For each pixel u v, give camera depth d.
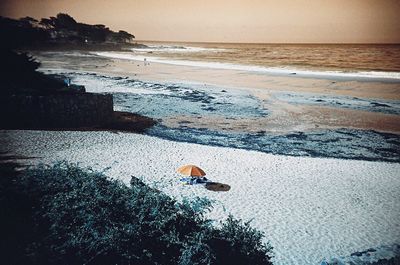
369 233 9.74
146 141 17.36
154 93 32.12
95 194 6.34
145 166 13.82
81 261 5.39
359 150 17.70
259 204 11.15
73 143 16.05
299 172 14.25
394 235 9.68
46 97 18.02
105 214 5.95
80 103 18.77
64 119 18.56
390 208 11.37
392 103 30.22
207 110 26.22
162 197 7.07
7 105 17.58
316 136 20.09
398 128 22.27
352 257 7.53
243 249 7.01
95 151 15.21
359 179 13.81
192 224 6.85
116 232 5.67
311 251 8.71
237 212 10.48
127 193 6.80
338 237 9.45
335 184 13.18
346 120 24.17
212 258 6.32
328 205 11.38
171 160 14.77
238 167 14.45
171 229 6.41
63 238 5.51
